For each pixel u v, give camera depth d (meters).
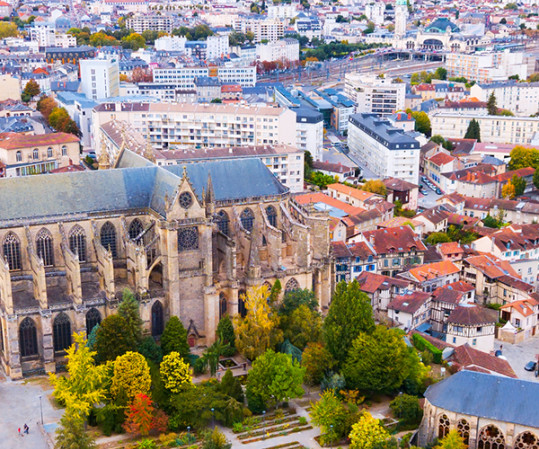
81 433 199.38
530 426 196.12
